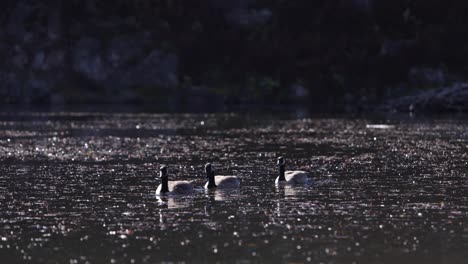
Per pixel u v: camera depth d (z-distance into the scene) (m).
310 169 41.41
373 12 147.88
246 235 24.83
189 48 145.25
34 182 36.75
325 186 34.84
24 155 49.03
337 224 26.30
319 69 141.88
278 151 51.75
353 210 28.77
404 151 50.41
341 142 58.00
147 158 47.53
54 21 145.75
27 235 25.19
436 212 28.23
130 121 85.94
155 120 87.88
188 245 23.62
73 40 144.50
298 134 66.62
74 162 45.16
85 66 140.75
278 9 151.12
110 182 36.72
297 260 21.86
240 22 150.00
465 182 35.69
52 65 142.00
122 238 24.62
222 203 30.53
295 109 113.38
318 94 138.38
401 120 85.06
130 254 22.69
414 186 34.59
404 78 138.25
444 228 25.55
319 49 144.00
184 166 43.31
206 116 95.94
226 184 34.72
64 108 118.31
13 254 22.83
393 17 146.75
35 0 147.88
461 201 30.50
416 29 145.25
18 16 146.12
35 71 141.75
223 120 87.75
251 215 28.03
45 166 43.09
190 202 30.84
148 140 61.19
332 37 146.75
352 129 71.75
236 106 124.06
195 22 150.38
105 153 50.59
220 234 25.02
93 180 37.38
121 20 148.50
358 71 141.00
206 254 22.58
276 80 141.88
